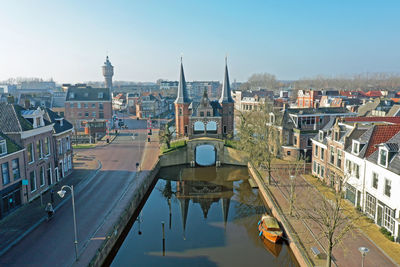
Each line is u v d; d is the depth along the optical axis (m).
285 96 170.25
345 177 30.81
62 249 27.16
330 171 43.03
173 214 40.75
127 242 32.72
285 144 60.38
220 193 49.22
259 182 48.56
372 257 25.98
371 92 138.00
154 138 85.44
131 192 41.66
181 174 59.97
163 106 159.12
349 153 36.75
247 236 33.94
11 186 34.34
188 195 48.50
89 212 35.09
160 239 33.34
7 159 33.75
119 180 47.19
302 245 28.27
